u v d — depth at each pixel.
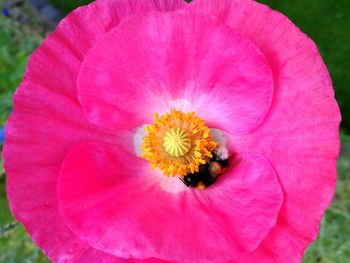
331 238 0.19
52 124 0.10
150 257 0.09
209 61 0.10
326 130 0.09
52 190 0.10
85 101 0.10
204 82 0.10
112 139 0.10
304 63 0.09
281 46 0.09
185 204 0.10
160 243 0.09
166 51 0.10
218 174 0.10
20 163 0.10
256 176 0.10
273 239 0.09
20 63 0.19
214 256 0.09
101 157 0.10
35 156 0.10
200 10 0.10
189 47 0.10
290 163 0.09
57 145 0.10
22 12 0.23
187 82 0.10
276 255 0.09
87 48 0.10
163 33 0.09
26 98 0.10
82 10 0.10
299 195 0.09
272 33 0.09
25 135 0.10
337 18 0.23
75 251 0.09
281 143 0.09
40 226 0.09
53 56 0.10
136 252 0.09
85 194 0.09
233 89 0.10
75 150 0.10
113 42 0.10
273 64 0.09
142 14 0.09
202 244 0.09
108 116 0.10
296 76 0.09
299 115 0.09
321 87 0.09
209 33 0.09
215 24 0.09
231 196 0.10
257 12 0.10
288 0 0.23
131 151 0.11
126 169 0.10
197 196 0.10
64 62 0.10
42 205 0.10
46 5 0.24
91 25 0.10
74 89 0.10
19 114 0.10
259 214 0.09
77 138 0.10
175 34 0.09
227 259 0.09
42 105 0.10
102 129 0.10
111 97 0.10
